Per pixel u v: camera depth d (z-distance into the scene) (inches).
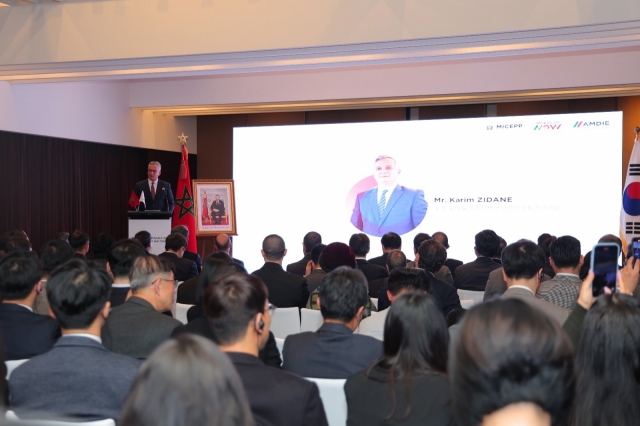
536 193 351.6
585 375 62.0
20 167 322.3
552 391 34.4
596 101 378.3
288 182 393.4
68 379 74.7
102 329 103.9
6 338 102.3
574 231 346.0
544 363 34.0
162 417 30.3
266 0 230.8
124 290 132.6
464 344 35.9
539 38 209.8
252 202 399.2
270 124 439.5
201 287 129.6
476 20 206.2
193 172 450.3
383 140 376.5
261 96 379.2
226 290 70.2
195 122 450.6
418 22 212.8
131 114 394.0
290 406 66.1
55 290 78.5
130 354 102.0
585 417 61.2
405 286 121.2
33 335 103.1
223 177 449.7
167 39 241.9
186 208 344.8
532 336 34.4
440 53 225.5
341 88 365.7
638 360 60.2
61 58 253.1
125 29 246.4
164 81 391.2
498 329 35.0
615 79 318.0
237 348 70.7
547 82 330.0
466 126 362.0
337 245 174.9
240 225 401.1
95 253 206.7
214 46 236.7
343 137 383.9
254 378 67.5
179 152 439.5
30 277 107.0
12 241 181.6
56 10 254.4
